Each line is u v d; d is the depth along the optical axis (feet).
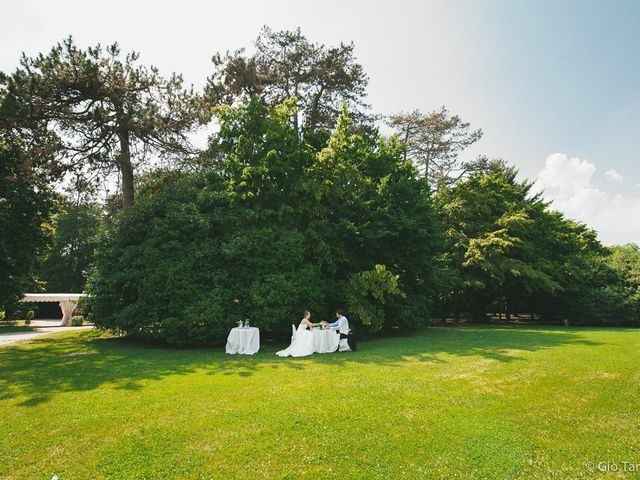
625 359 37.58
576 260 103.96
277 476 14.98
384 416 21.15
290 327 52.31
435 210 73.92
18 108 53.93
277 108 59.16
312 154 58.75
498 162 116.16
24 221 62.28
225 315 48.85
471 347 46.19
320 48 86.17
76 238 167.73
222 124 57.16
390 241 64.85
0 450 16.96
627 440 18.53
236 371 32.40
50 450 16.98
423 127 112.16
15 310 110.01
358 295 55.83
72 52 60.18
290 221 55.93
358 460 16.28
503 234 88.94
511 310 115.85
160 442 17.76
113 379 29.30
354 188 63.87
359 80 87.92
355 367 34.09
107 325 52.08
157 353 42.98
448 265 92.32
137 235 52.42
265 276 50.24
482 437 18.69
